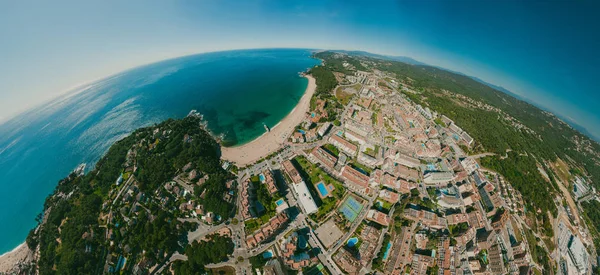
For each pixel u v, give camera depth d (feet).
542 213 540.52
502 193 568.00
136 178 519.19
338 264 396.98
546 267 451.53
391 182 530.68
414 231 454.40
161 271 392.68
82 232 411.54
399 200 504.84
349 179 533.14
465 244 440.86
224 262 400.06
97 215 451.94
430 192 538.47
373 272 396.57
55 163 635.25
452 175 561.43
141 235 416.05
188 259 393.29
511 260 442.09
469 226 475.72
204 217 461.78
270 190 499.92
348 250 410.52
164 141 630.74
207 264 398.62
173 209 477.36
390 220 467.11
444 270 394.73
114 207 462.19
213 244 411.13
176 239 428.56
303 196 488.02
